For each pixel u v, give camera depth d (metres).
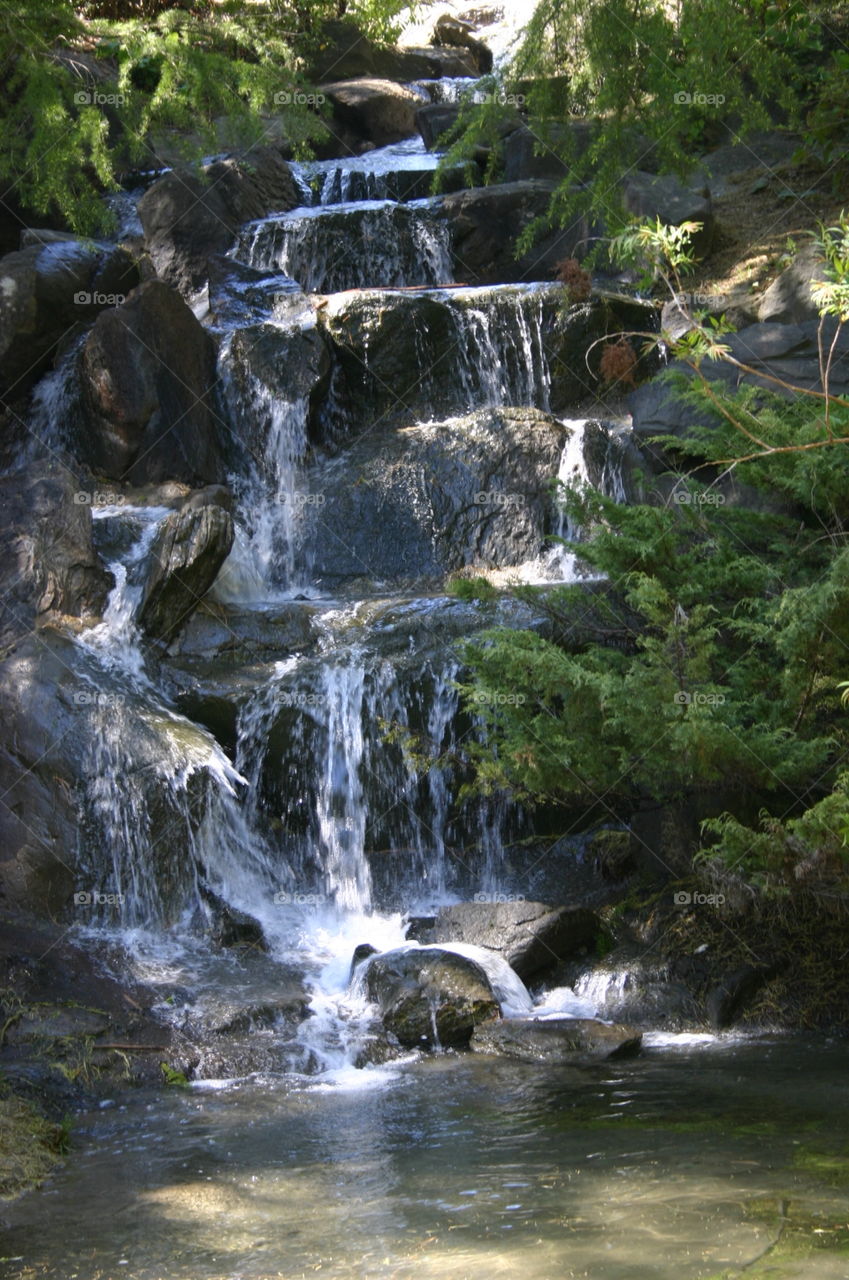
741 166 13.88
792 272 10.58
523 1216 4.14
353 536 10.37
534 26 7.57
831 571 6.55
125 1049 6.01
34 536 8.55
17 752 7.54
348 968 7.18
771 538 7.98
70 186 10.78
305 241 13.16
